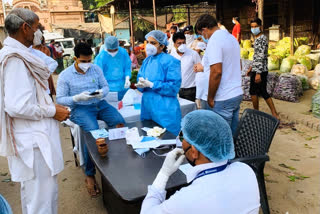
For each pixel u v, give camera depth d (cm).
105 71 480
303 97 687
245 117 291
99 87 355
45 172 239
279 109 615
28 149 227
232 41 332
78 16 3372
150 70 355
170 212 136
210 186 137
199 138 140
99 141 257
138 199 189
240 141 294
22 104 213
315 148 441
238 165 151
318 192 332
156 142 269
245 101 716
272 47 1200
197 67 405
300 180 359
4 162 479
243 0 1355
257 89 552
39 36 238
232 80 337
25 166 233
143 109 372
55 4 3250
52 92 653
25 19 218
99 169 230
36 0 3169
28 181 238
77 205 343
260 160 238
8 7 3069
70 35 2772
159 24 2020
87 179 363
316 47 1119
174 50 516
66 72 335
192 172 147
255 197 144
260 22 518
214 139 139
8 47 218
